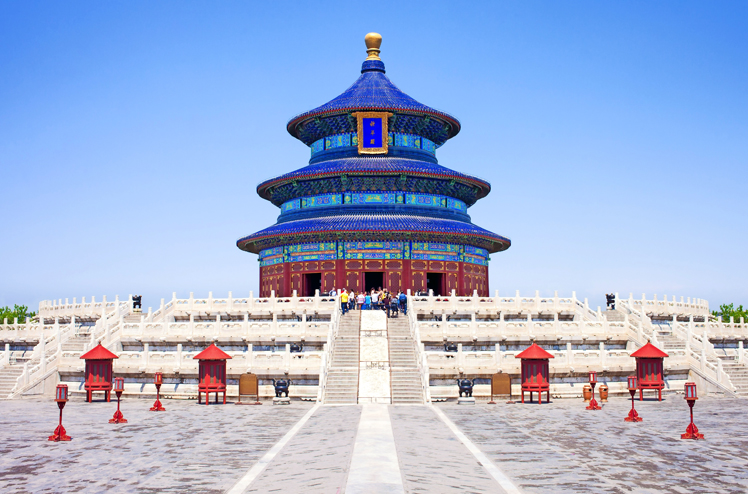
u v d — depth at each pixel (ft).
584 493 78.79
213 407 164.35
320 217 323.98
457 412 151.94
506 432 121.70
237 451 103.50
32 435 122.11
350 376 178.70
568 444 109.91
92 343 202.80
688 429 117.39
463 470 88.53
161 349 207.21
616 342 215.31
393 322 214.48
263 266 340.18
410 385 175.73
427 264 314.55
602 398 178.40
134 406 167.43
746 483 84.38
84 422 138.62
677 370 200.54
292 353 181.37
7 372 207.72
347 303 228.02
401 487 77.46
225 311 232.94
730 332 245.86
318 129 352.49
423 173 320.29
